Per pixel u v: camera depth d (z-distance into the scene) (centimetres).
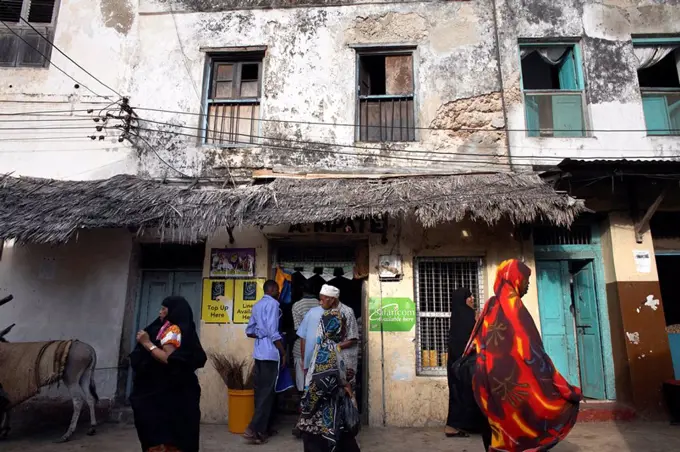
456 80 819
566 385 354
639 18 826
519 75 811
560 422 351
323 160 801
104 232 783
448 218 637
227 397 709
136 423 388
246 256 755
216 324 737
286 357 695
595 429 636
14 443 593
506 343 367
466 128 800
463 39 833
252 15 867
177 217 657
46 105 848
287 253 790
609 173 668
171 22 876
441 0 848
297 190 717
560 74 860
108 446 577
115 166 820
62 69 862
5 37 883
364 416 703
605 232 760
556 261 778
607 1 834
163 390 388
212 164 809
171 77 852
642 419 679
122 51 870
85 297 761
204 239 769
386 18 849
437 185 712
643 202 749
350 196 690
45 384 598
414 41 838
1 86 856
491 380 363
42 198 720
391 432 649
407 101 830
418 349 729
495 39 829
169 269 802
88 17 888
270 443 589
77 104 848
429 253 745
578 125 803
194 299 792
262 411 589
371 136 823
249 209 670
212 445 579
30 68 864
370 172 791
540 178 714
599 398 729
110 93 853
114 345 740
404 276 735
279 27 859
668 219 771
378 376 703
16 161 827
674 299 845
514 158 777
